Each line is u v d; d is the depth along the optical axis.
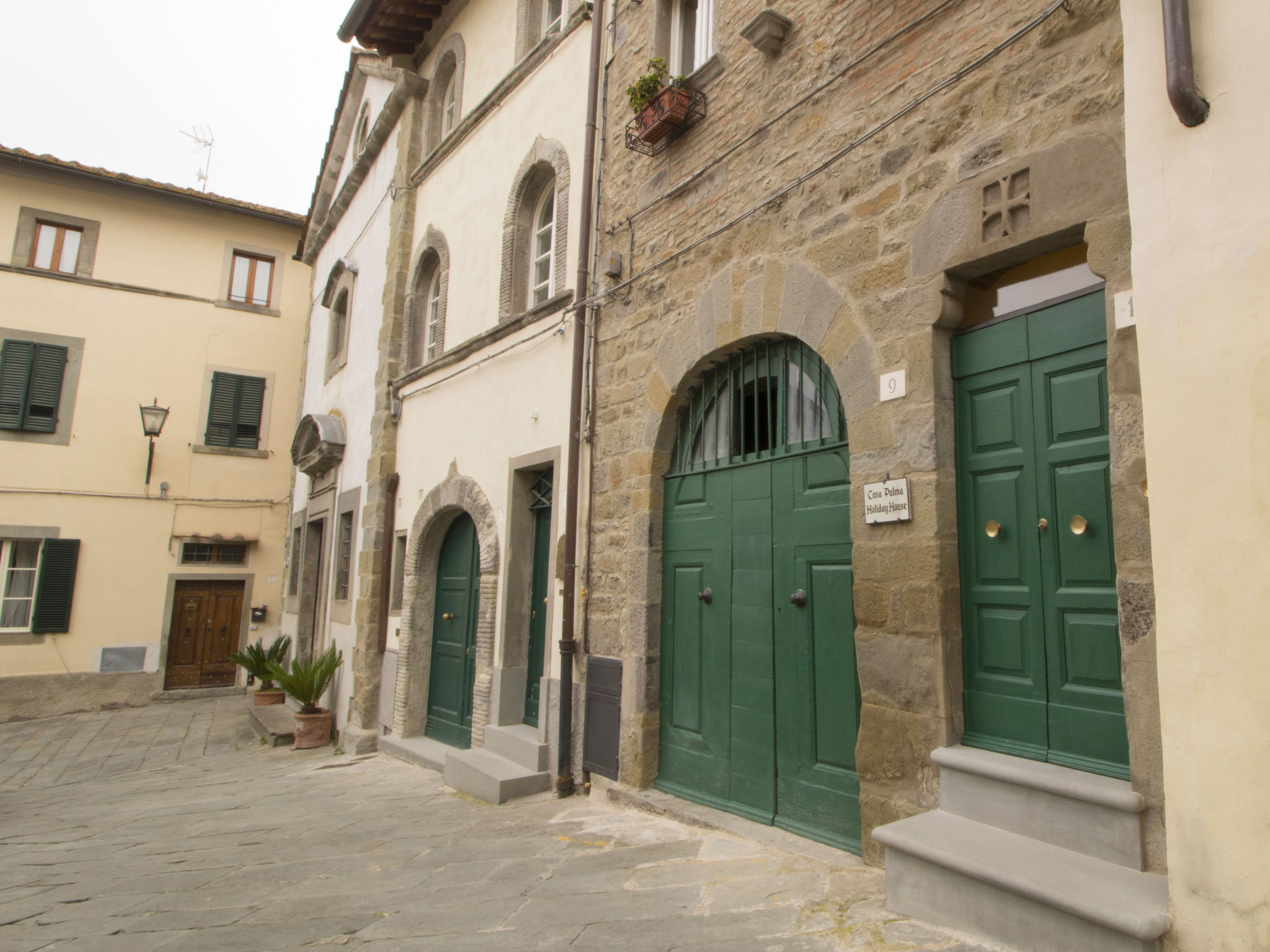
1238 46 2.52
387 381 10.02
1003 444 3.63
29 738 11.75
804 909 3.36
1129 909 2.50
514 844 4.88
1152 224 2.68
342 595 11.32
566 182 7.22
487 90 9.05
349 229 13.21
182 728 12.27
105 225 15.56
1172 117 2.66
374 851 5.03
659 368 5.67
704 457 5.42
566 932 3.38
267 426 16.58
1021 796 3.20
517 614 7.33
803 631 4.50
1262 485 2.34
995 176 3.61
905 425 3.87
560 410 6.74
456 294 9.07
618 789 5.52
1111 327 3.11
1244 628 2.34
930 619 3.66
